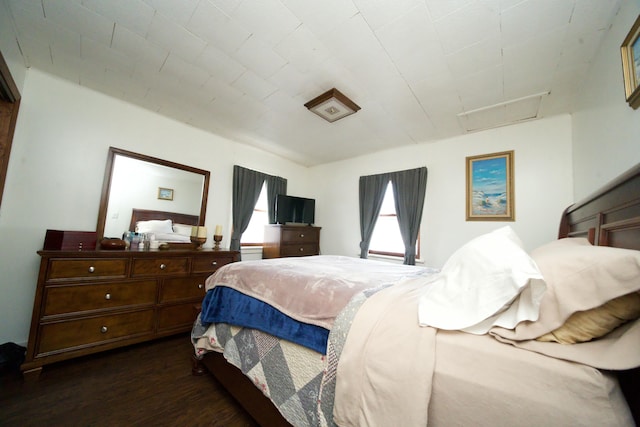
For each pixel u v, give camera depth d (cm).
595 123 170
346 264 196
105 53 179
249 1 133
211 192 312
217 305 157
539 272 67
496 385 59
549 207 237
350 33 151
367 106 236
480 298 74
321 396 86
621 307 59
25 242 194
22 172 194
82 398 141
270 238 358
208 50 172
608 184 96
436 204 305
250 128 298
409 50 164
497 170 266
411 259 306
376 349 76
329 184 424
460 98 218
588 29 141
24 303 192
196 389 153
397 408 65
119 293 192
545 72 180
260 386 114
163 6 139
